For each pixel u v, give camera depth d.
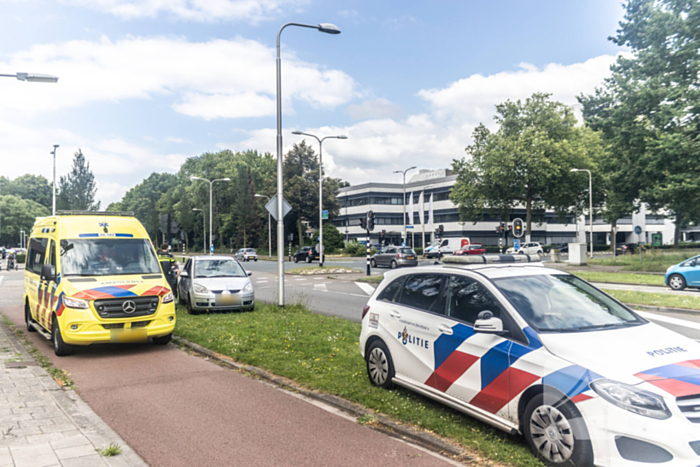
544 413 3.70
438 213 72.75
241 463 3.91
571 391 3.53
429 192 74.62
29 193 128.38
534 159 46.09
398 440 4.36
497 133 49.66
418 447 4.21
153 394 5.82
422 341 5.07
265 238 74.88
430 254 52.47
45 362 7.31
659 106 29.66
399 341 5.41
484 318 4.31
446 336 4.75
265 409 5.24
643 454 3.17
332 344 8.31
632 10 32.31
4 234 107.38
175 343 9.02
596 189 51.03
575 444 3.45
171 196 105.12
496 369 4.16
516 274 4.84
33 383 6.08
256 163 97.06
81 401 5.53
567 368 3.64
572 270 29.19
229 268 13.80
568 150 46.06
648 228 78.94
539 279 4.81
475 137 50.88
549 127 48.59
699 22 28.95
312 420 4.89
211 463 3.91
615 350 3.75
